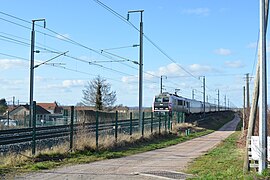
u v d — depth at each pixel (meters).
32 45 36.47
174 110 58.97
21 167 14.98
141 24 33.88
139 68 33.59
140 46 33.81
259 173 13.11
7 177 12.90
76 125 22.19
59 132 23.27
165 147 28.91
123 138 26.42
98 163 17.58
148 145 28.55
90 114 33.56
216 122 83.94
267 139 14.03
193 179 12.98
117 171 15.17
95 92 74.50
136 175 14.25
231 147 29.09
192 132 50.41
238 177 12.69
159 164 18.02
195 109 75.25
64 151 19.02
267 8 13.91
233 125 82.38
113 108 77.94
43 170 14.70
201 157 21.59
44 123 38.81
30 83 36.19
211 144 33.22
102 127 26.56
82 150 20.41
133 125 34.31
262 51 13.77
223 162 18.45
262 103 13.78
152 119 36.25
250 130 14.37
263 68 13.76
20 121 38.47
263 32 13.75
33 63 36.44
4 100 70.25
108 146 23.09
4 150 17.50
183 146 30.55
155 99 58.47
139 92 33.06
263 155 13.73
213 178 12.69
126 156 21.38
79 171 14.79
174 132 43.34
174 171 15.52
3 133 20.27
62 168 15.46
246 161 14.24
